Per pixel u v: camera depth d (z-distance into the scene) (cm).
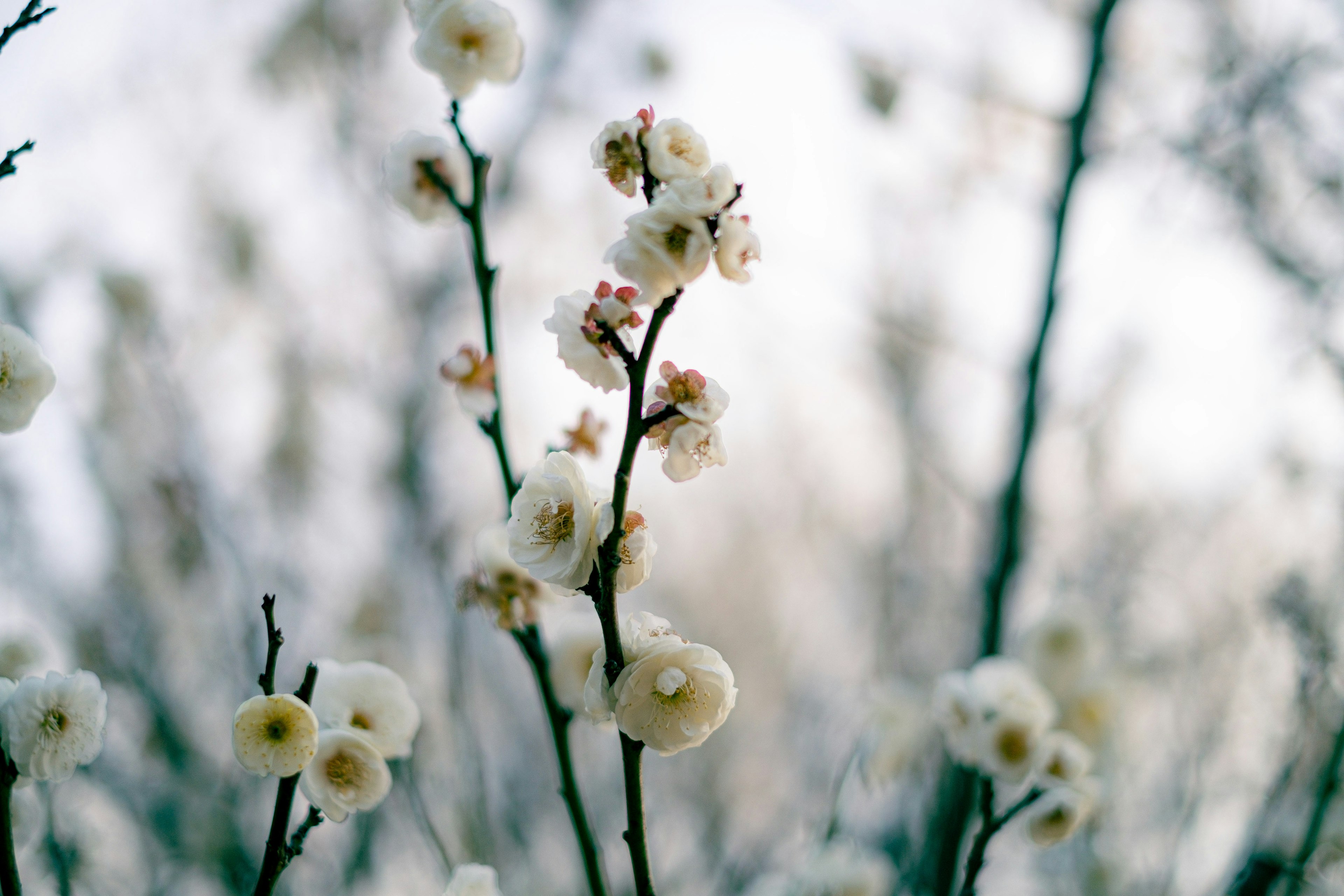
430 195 195
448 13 181
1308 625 303
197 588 483
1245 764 387
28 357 160
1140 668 407
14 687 147
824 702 605
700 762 552
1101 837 390
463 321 619
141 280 510
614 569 125
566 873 459
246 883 392
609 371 135
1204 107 431
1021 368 442
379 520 554
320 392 591
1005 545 429
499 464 178
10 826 140
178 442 491
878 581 622
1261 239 413
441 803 355
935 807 393
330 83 617
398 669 398
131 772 430
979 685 257
